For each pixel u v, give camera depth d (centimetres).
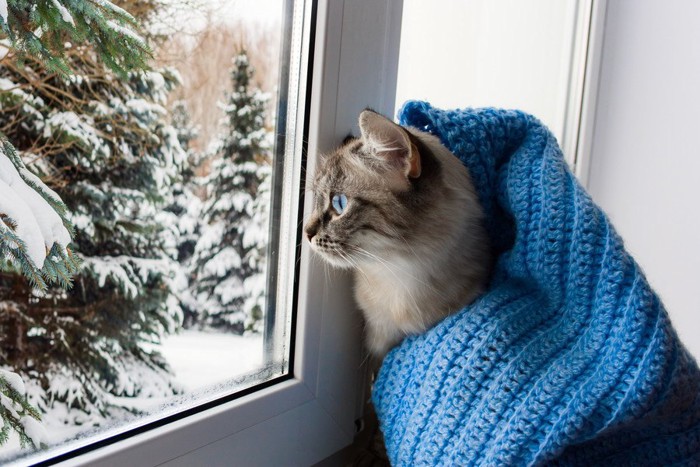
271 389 79
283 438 81
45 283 61
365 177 91
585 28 141
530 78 142
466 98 130
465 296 88
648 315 66
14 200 56
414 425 73
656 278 154
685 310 154
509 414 67
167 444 65
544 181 77
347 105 86
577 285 71
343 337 91
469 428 68
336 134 86
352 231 91
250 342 88
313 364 85
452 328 75
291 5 83
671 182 150
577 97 146
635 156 152
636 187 153
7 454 57
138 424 67
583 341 70
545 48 142
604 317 68
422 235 88
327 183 89
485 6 127
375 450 98
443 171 89
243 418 74
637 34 145
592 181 154
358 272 93
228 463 73
